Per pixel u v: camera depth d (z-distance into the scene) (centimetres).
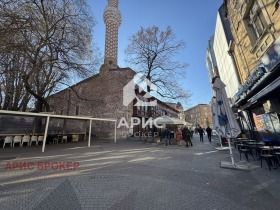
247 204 308
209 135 1747
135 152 1003
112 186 414
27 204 316
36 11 1173
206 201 324
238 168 555
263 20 701
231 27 1045
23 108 1842
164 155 890
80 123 2564
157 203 318
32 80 1622
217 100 664
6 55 1128
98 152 1001
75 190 388
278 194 346
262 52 711
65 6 1311
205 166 624
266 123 834
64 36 1352
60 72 1576
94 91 2645
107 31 2912
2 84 1564
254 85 742
